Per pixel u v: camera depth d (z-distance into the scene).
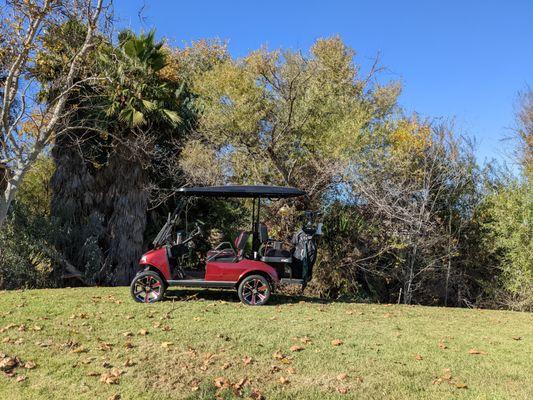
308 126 14.04
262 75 14.20
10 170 9.37
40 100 11.02
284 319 7.34
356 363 5.34
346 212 13.46
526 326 7.96
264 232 9.05
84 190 14.03
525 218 12.46
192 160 13.60
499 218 12.95
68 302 8.30
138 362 5.22
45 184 18.20
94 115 13.20
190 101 16.14
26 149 10.41
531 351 6.08
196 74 16.78
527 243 12.54
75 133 13.80
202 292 10.00
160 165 15.47
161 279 8.61
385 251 13.38
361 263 13.43
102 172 14.12
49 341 5.83
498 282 13.70
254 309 8.11
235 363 5.24
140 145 13.72
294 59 14.09
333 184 13.38
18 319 6.88
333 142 13.04
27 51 8.57
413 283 14.09
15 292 9.82
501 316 9.19
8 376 4.83
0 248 11.96
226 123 13.81
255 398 4.39
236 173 14.01
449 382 4.84
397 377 4.94
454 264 14.37
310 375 4.96
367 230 13.24
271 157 13.48
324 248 13.29
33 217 12.76
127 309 7.73
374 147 13.52
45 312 7.40
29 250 12.21
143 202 14.32
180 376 4.85
